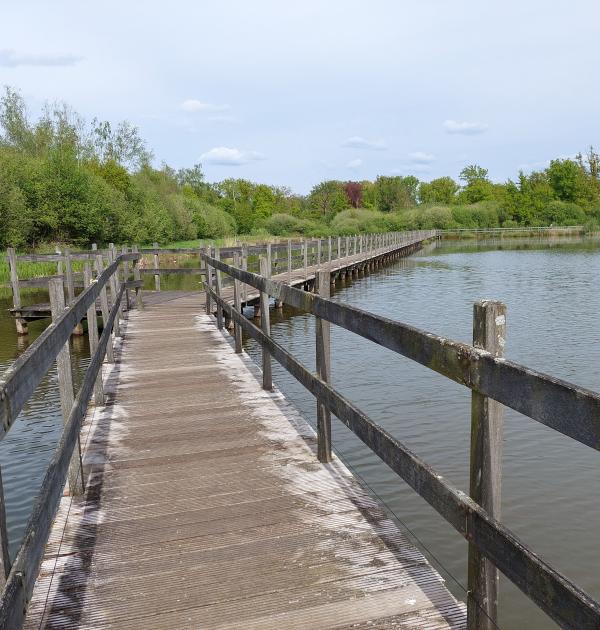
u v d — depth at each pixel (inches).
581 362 400.2
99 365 191.2
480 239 2696.9
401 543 115.6
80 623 93.7
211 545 116.3
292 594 100.0
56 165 1449.3
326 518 126.2
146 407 210.7
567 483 228.7
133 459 162.1
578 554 182.9
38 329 557.6
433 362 85.6
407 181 4439.0
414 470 90.7
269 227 2787.9
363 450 265.3
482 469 75.9
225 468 154.4
